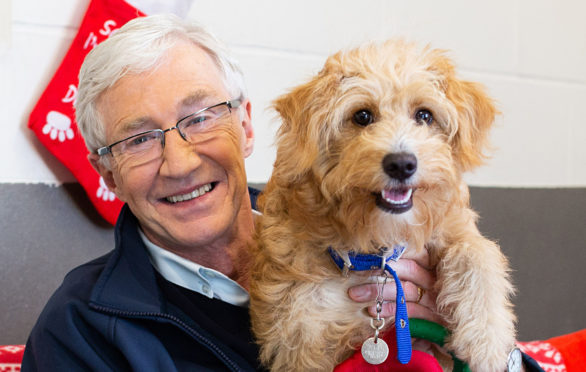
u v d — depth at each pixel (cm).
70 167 231
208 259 164
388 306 141
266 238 148
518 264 363
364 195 135
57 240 245
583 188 388
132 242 155
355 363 134
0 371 181
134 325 139
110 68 146
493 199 355
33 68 239
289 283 143
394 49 150
